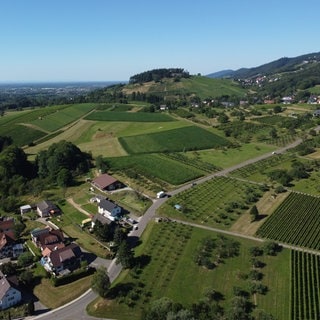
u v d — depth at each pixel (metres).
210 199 161.38
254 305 96.12
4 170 192.75
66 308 100.31
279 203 154.88
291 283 103.50
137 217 148.62
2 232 138.25
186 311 87.00
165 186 177.12
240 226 138.12
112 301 100.38
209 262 113.12
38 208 158.00
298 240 126.12
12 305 102.44
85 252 126.50
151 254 120.69
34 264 120.62
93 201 164.50
